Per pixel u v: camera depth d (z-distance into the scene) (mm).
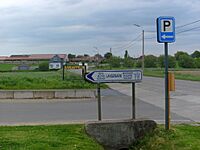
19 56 145375
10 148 8047
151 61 103250
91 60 115375
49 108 16484
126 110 15906
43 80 27344
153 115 14180
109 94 25391
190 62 100312
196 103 18984
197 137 9484
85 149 8508
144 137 10023
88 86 25484
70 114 14344
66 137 9234
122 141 10078
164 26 9672
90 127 9938
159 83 41094
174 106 17547
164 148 8922
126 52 110438
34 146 8242
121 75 10312
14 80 26266
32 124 11250
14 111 15305
